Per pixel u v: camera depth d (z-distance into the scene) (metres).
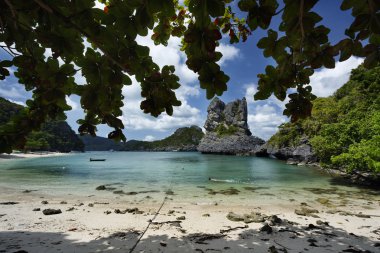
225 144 112.06
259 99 2.55
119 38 2.04
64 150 157.00
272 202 14.77
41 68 2.12
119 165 49.50
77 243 7.76
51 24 2.01
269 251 7.30
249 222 10.12
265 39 2.05
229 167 42.28
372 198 16.12
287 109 2.59
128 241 7.98
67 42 2.04
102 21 1.89
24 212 11.66
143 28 1.86
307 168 39.28
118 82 2.29
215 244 7.82
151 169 39.38
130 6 1.71
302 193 17.89
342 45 1.95
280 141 60.53
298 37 2.00
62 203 14.02
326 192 18.25
